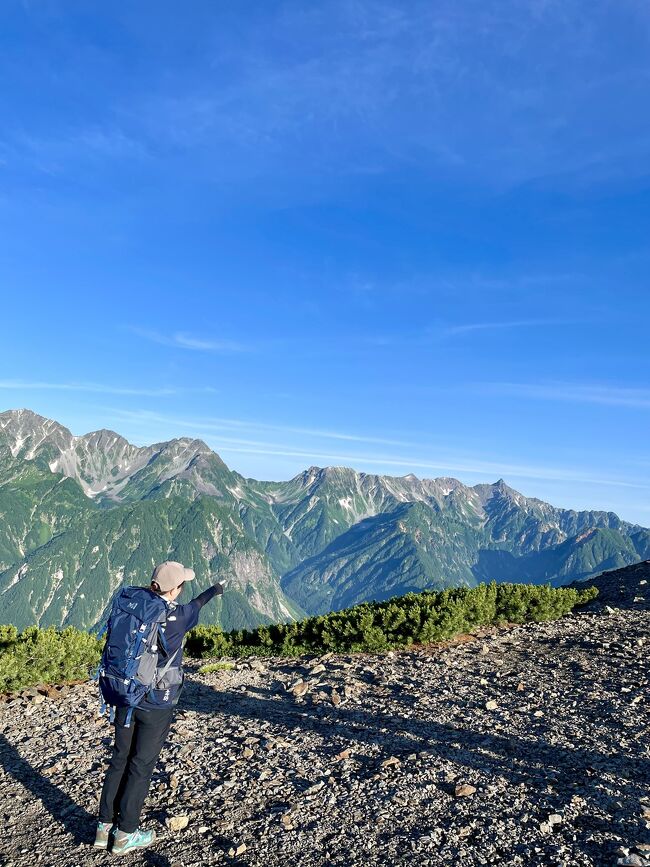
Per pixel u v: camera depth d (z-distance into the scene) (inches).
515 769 273.1
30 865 200.4
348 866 195.6
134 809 206.4
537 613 681.0
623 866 188.2
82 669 463.2
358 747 305.9
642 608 716.0
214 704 400.2
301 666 522.9
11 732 341.7
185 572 217.3
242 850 206.2
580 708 370.3
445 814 229.9
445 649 554.9
